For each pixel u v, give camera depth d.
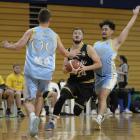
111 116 19.56
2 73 23.03
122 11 25.69
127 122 15.59
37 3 23.97
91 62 11.52
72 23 24.73
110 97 21.41
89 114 20.83
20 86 19.56
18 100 19.12
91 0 25.02
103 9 25.33
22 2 23.69
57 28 24.42
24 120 16.75
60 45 10.34
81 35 11.54
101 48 11.86
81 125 14.06
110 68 11.82
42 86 10.13
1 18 23.38
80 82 11.52
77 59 11.48
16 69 19.61
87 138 9.99
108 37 12.02
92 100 20.61
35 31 9.98
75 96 11.63
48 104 19.53
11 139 9.76
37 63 9.89
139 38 25.92
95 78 11.95
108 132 11.60
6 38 23.42
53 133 11.16
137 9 12.05
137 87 25.69
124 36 11.93
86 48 11.49
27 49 10.04
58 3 24.38
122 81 22.08
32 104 9.97
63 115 20.47
